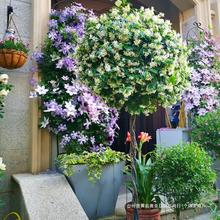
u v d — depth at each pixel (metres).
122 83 1.71
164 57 1.72
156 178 2.33
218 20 4.56
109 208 2.62
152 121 4.89
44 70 2.91
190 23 4.45
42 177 2.53
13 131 2.74
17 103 2.79
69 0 4.16
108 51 1.72
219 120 3.14
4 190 2.63
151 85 1.72
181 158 2.24
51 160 2.91
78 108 2.87
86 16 3.08
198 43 4.11
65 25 3.04
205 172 2.25
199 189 2.20
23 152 2.78
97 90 1.80
